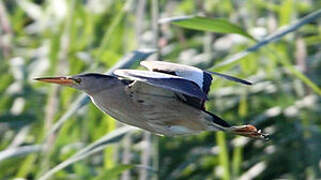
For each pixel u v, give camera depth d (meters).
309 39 14.08
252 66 13.92
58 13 14.44
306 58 13.77
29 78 14.10
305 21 11.46
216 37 14.39
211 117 9.22
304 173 13.52
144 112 9.45
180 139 14.12
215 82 12.73
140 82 9.24
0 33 14.52
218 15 14.38
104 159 13.24
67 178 12.73
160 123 9.42
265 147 13.93
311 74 13.88
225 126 9.23
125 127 11.15
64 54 13.44
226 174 12.53
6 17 14.56
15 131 13.53
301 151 13.60
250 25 14.23
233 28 11.16
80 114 12.75
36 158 12.62
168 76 8.23
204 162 13.91
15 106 13.84
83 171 12.71
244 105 13.69
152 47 12.16
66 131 12.55
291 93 13.80
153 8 11.90
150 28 13.92
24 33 15.22
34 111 13.73
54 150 12.39
